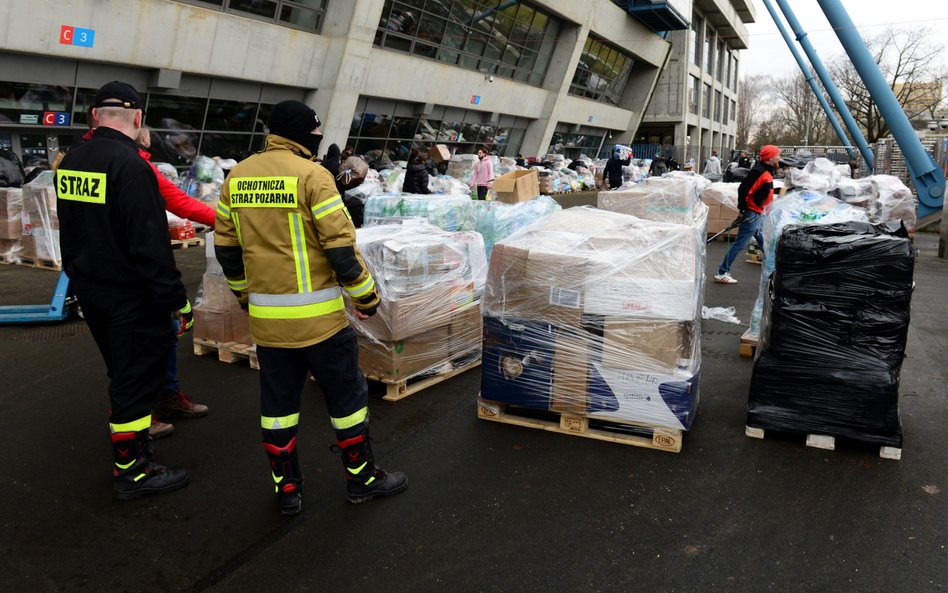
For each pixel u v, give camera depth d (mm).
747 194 7711
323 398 4398
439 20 20875
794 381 3629
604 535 2848
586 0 27344
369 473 3111
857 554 2680
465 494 3203
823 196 5867
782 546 2744
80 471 3432
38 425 3975
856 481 3256
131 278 2975
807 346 3578
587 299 3635
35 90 12109
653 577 2566
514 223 6516
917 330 5949
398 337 4211
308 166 2732
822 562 2635
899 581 2510
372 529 2920
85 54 12219
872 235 3592
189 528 2941
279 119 2793
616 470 3420
